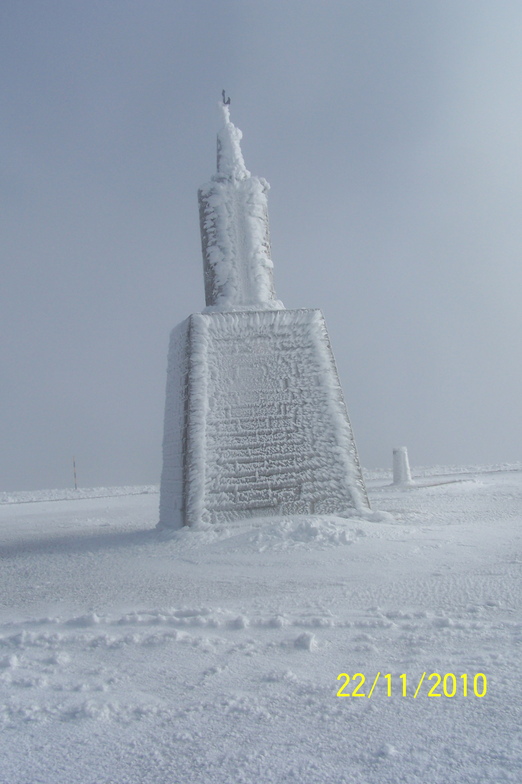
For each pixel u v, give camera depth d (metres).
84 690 3.65
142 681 3.76
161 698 3.51
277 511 9.91
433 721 3.09
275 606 5.31
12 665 4.05
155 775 2.72
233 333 10.60
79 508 20.39
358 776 2.64
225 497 9.84
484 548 7.35
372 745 2.89
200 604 5.52
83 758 2.88
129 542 9.62
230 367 10.44
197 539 8.82
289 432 10.27
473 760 2.72
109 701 3.46
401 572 6.38
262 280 11.47
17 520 16.78
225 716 3.25
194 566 7.38
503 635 4.26
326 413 10.45
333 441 10.34
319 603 5.35
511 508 11.47
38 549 9.95
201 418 10.07
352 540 7.92
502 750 2.78
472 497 14.10
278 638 4.43
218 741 2.99
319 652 4.12
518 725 3.00
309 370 10.64
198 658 4.11
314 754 2.84
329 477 10.17
